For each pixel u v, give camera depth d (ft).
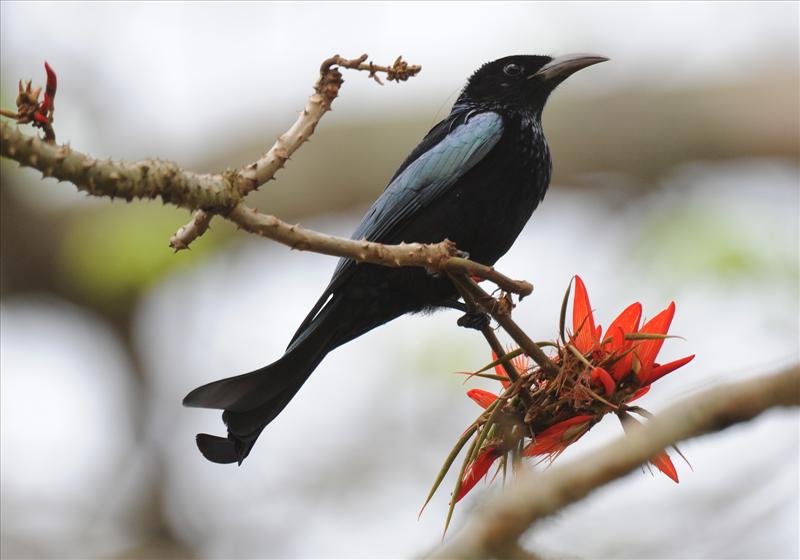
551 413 20.58
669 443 14.38
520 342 20.63
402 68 20.81
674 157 51.52
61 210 50.34
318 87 20.43
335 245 19.39
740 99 51.65
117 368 52.47
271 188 51.47
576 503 14.05
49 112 17.21
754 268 39.34
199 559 47.52
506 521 13.88
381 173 51.55
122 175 17.56
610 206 51.88
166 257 44.78
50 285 51.52
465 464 20.02
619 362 20.67
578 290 21.39
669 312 20.93
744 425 14.55
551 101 52.49
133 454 51.21
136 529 49.34
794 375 14.56
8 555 46.44
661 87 52.21
